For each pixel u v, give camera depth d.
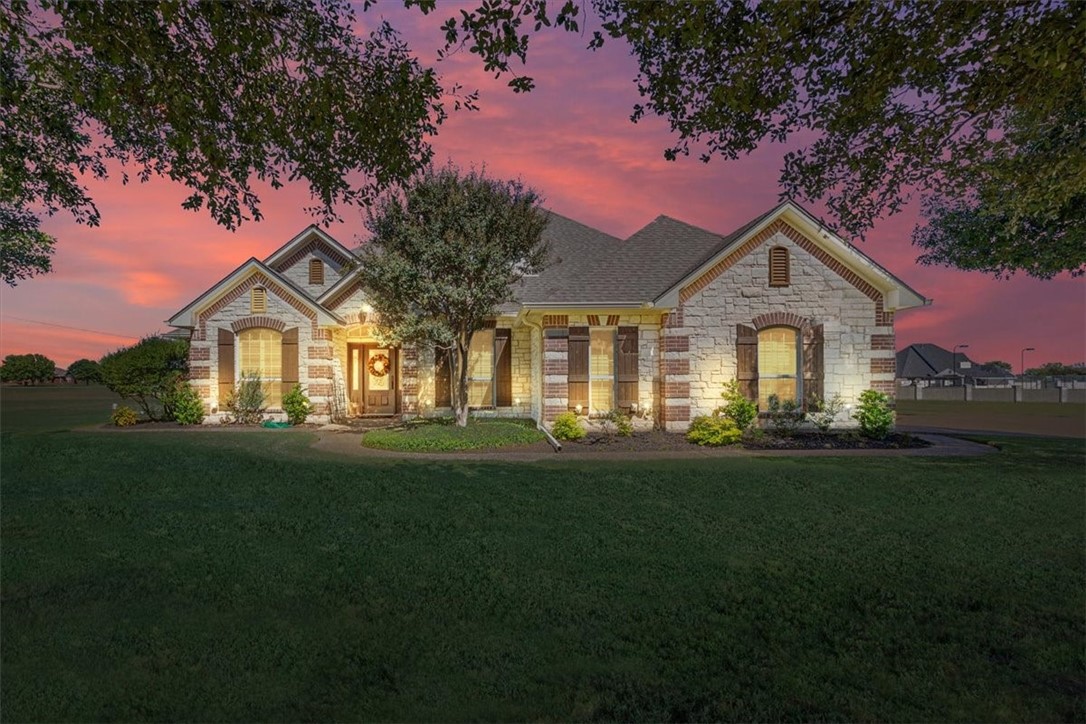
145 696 3.26
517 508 7.52
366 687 3.35
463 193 14.53
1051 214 5.64
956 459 11.60
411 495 8.28
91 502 7.83
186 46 5.39
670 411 15.55
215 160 5.59
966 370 67.19
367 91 5.96
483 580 5.01
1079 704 3.22
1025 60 4.01
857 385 15.61
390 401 21.23
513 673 3.50
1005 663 3.67
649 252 18.64
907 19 4.54
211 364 19.20
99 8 4.52
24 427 18.47
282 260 22.44
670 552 5.77
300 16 5.52
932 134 5.39
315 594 4.71
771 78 5.33
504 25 4.51
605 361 16.36
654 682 3.41
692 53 5.47
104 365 18.52
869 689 3.36
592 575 5.12
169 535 6.34
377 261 14.59
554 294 16.36
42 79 5.26
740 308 15.70
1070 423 21.88
